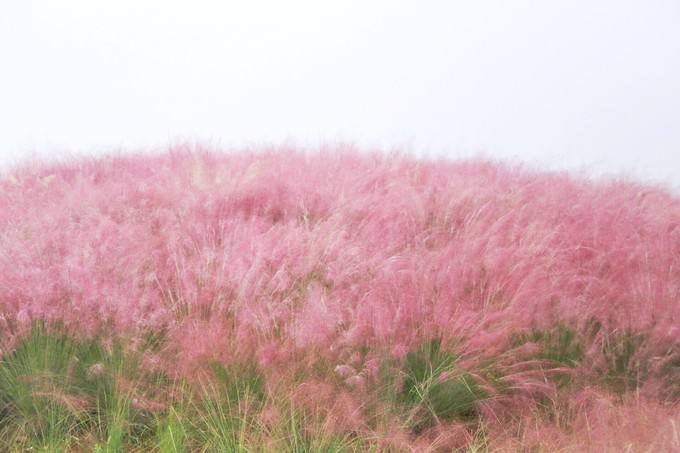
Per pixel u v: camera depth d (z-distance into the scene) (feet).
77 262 13.99
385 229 16.67
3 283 13.41
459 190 20.16
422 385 12.39
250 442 10.87
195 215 17.51
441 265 14.38
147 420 12.28
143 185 20.49
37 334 13.34
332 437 11.05
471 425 12.26
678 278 14.79
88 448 11.69
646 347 13.34
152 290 13.89
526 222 17.94
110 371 12.61
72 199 18.98
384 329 12.55
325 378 12.05
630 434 10.30
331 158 25.98
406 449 11.12
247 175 20.42
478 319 13.23
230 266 14.21
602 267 15.84
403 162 25.80
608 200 20.74
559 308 13.87
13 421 12.13
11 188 22.88
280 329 13.00
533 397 12.64
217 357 12.34
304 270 14.70
